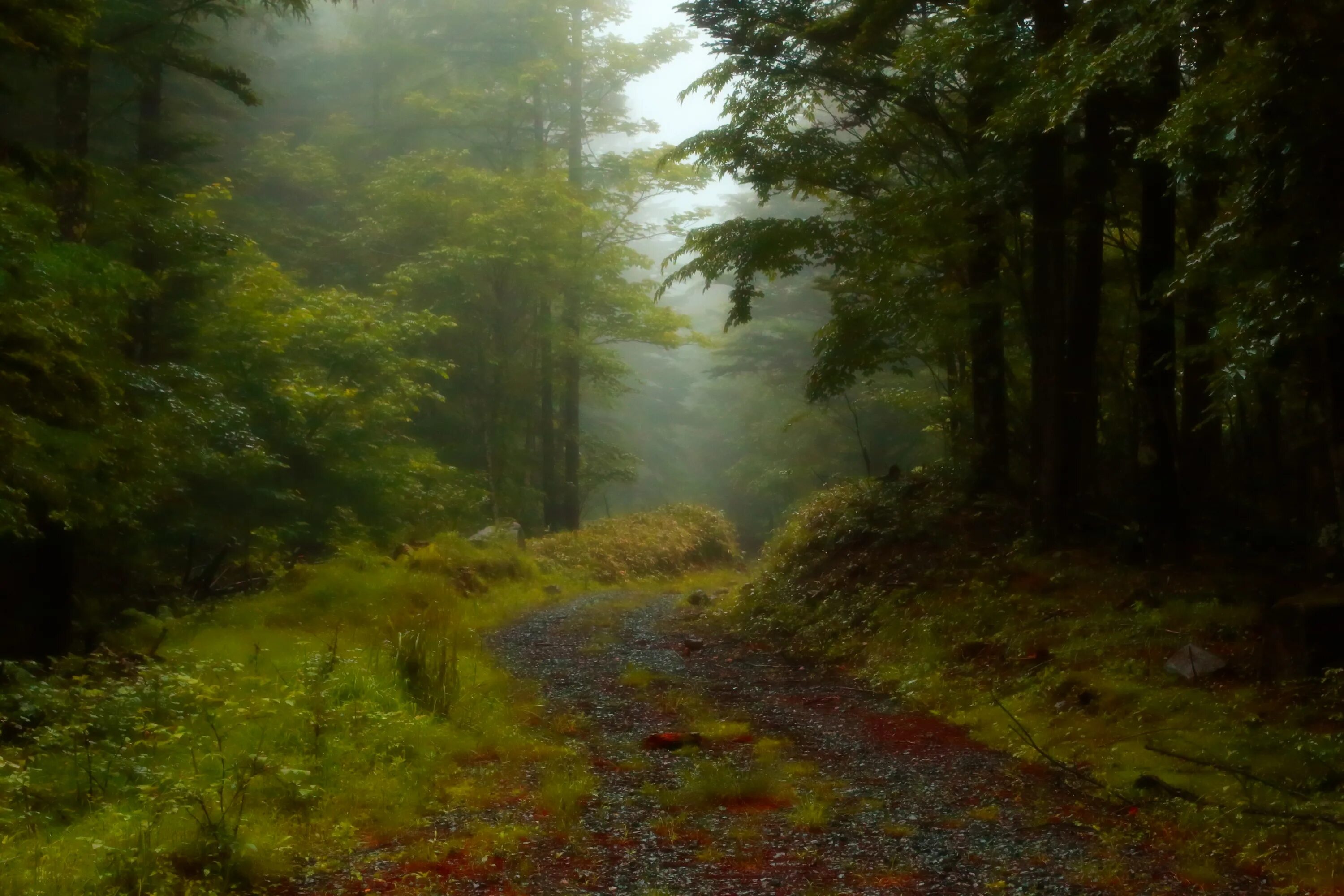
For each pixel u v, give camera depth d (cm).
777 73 1505
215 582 1573
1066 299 1514
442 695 857
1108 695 857
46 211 974
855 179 1570
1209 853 558
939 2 1337
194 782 596
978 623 1127
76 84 1331
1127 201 1429
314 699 761
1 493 866
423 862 546
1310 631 804
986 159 1369
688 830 606
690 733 831
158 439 1080
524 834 593
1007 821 626
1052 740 795
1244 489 1531
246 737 711
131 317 1368
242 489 1533
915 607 1241
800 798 673
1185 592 1081
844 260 1465
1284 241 763
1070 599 1140
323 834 583
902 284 1460
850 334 1453
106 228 1310
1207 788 645
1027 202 1338
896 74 1412
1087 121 1252
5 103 1802
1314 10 695
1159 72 1070
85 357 955
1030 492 1380
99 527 1110
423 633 975
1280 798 611
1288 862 534
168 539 1480
